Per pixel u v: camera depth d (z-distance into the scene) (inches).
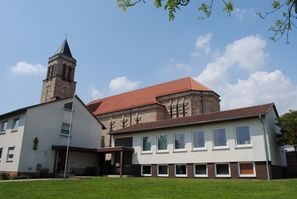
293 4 212.4
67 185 714.2
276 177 880.3
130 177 1040.2
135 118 2030.0
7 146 1201.4
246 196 498.6
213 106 1908.2
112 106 2327.8
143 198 491.5
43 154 1192.2
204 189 603.5
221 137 965.2
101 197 505.7
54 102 1289.4
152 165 1115.9
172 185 685.3
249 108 1027.3
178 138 1075.3
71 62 2741.1
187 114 1854.1
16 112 1210.0
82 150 1247.5
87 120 1428.4
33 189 632.4
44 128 1221.7
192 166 1005.2
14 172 1109.1
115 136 1296.8
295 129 895.7
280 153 981.8
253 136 890.7
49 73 2689.5
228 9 226.2
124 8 215.3
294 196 490.0
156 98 2047.2
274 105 1006.4
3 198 498.9
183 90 1911.9
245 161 887.7
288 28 228.1
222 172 938.1
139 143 1184.8
